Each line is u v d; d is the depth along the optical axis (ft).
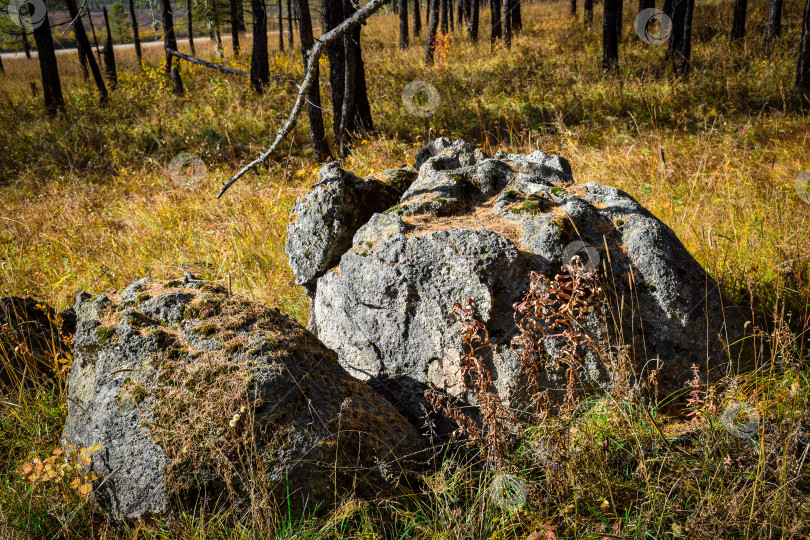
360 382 8.84
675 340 8.86
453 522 7.12
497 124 31.04
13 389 10.50
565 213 9.29
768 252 13.52
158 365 7.77
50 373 11.07
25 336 11.25
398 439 8.18
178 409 7.38
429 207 10.03
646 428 8.05
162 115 37.58
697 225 15.43
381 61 56.75
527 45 57.36
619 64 40.57
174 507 7.04
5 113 46.47
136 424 7.44
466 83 39.24
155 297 8.63
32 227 21.59
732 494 6.95
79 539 7.50
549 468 7.39
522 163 11.57
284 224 18.51
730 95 32.42
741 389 8.48
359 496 7.45
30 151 33.53
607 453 7.77
